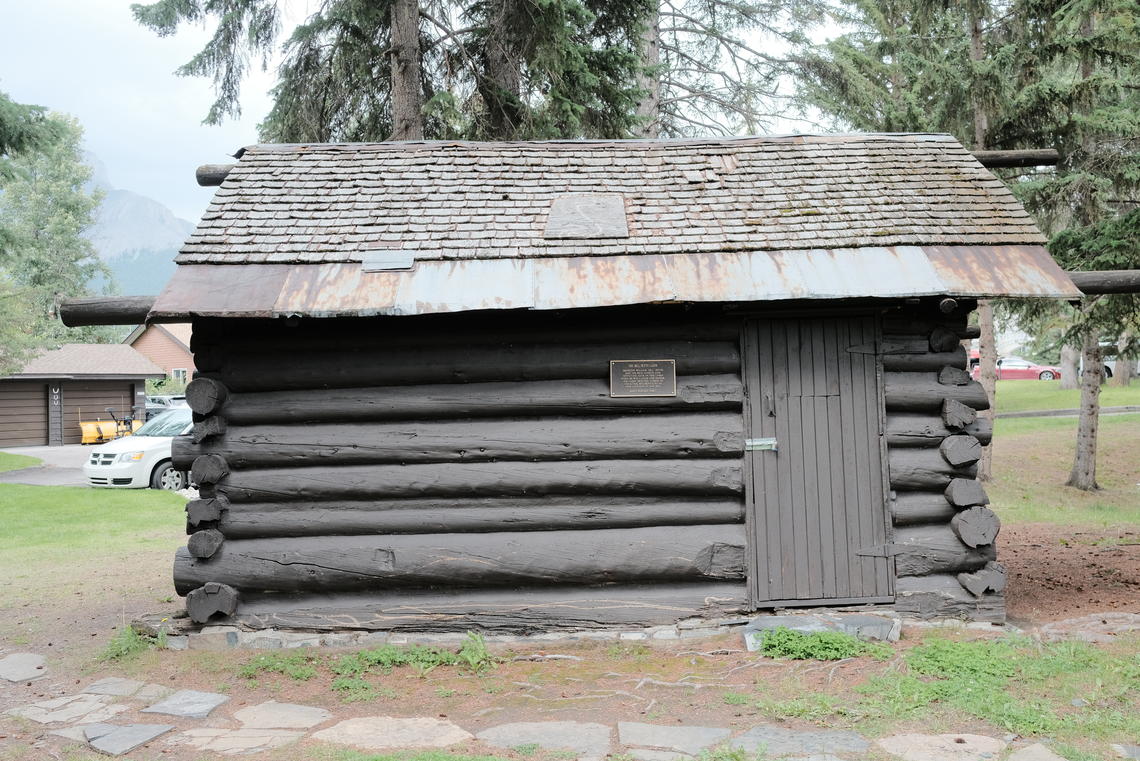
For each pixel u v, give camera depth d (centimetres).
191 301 602
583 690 542
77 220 4616
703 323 661
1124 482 1675
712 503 655
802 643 586
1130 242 1025
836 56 1684
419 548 643
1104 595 761
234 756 445
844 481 654
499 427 657
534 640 637
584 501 654
